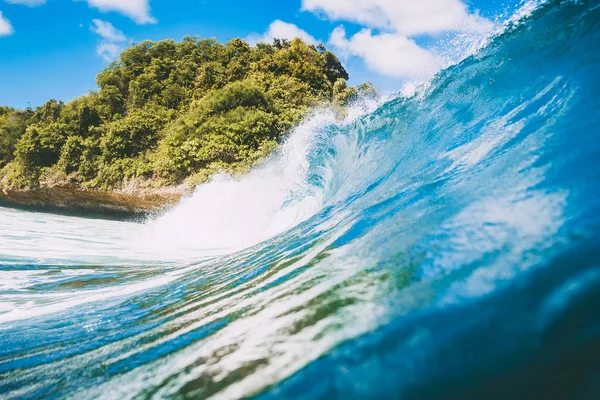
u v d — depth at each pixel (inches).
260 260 145.4
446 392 35.9
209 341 68.4
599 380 31.7
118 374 68.1
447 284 53.6
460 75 223.6
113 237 398.0
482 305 45.9
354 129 330.3
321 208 240.2
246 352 57.2
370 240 91.0
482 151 111.8
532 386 33.5
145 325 98.0
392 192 129.5
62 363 83.5
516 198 68.0
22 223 525.7
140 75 1187.3
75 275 212.5
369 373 41.3
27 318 135.6
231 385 49.3
